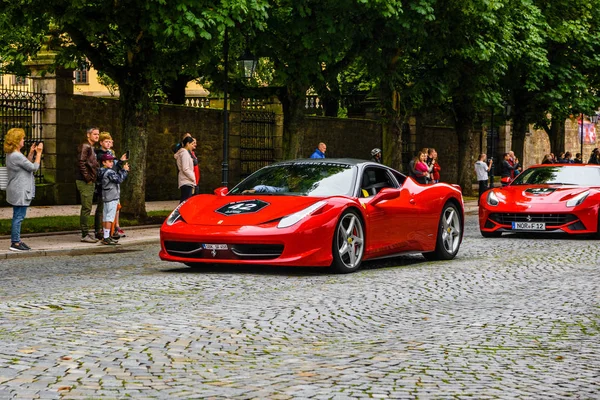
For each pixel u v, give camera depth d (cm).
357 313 802
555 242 1596
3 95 2512
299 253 1039
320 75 2259
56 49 2120
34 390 502
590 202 1631
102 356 594
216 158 3216
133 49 1939
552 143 4656
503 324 754
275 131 3434
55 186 2628
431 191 1274
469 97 3291
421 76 3116
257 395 498
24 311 775
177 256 1084
